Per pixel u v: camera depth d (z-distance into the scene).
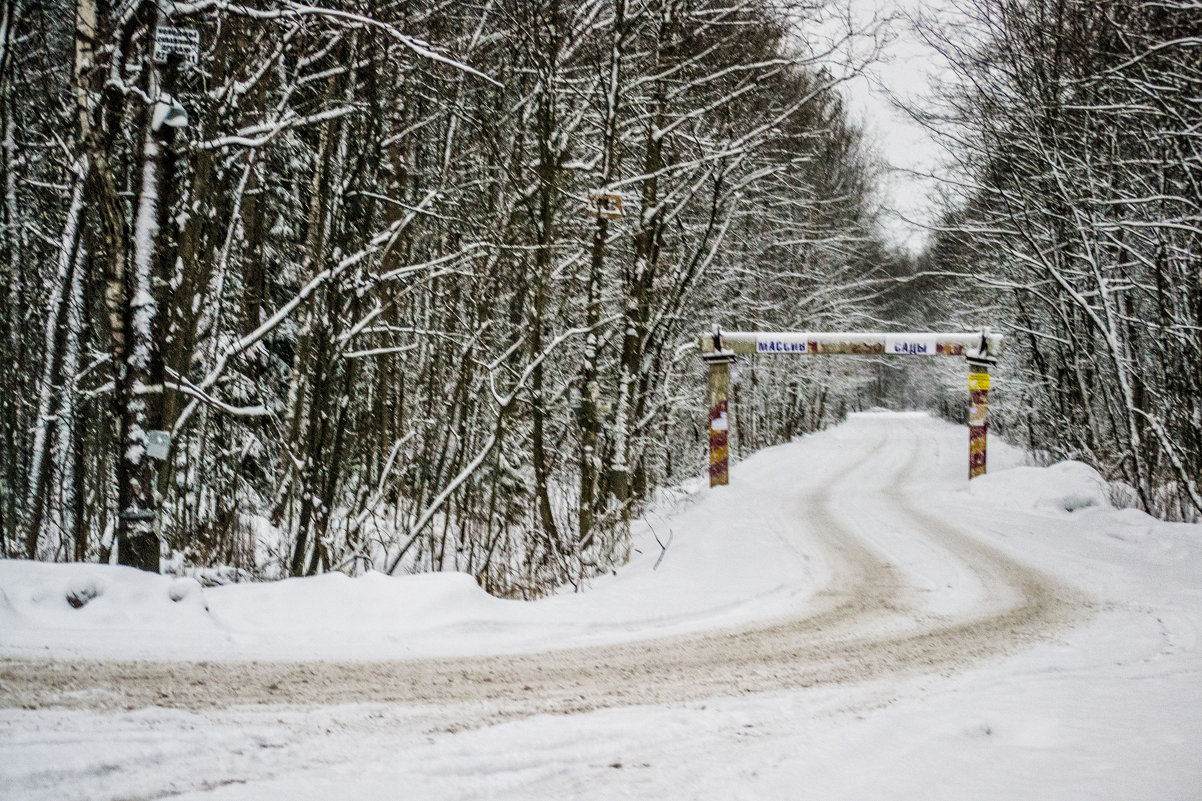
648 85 18.75
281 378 17.22
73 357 12.80
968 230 23.53
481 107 15.83
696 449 37.00
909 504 24.88
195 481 14.12
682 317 24.12
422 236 17.09
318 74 11.99
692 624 10.18
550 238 15.22
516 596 12.97
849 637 9.56
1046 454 33.09
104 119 9.38
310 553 13.37
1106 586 13.01
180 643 7.24
